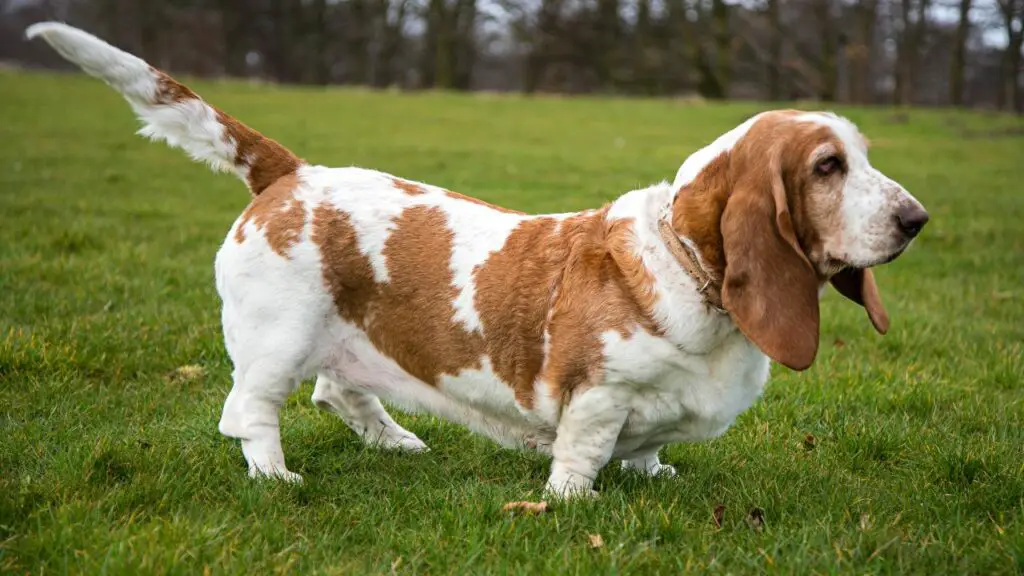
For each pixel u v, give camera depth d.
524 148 19.78
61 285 6.96
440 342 3.89
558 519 3.55
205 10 54.66
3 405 4.66
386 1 51.72
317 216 3.93
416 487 3.97
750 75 46.78
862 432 4.68
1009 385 5.67
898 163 18.53
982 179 16.14
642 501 3.69
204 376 5.48
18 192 11.30
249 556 3.18
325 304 3.94
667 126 25.48
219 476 3.94
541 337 3.76
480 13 50.41
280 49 55.69
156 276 7.48
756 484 4.02
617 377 3.62
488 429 4.04
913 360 6.21
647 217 3.68
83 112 22.25
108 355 5.49
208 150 4.07
